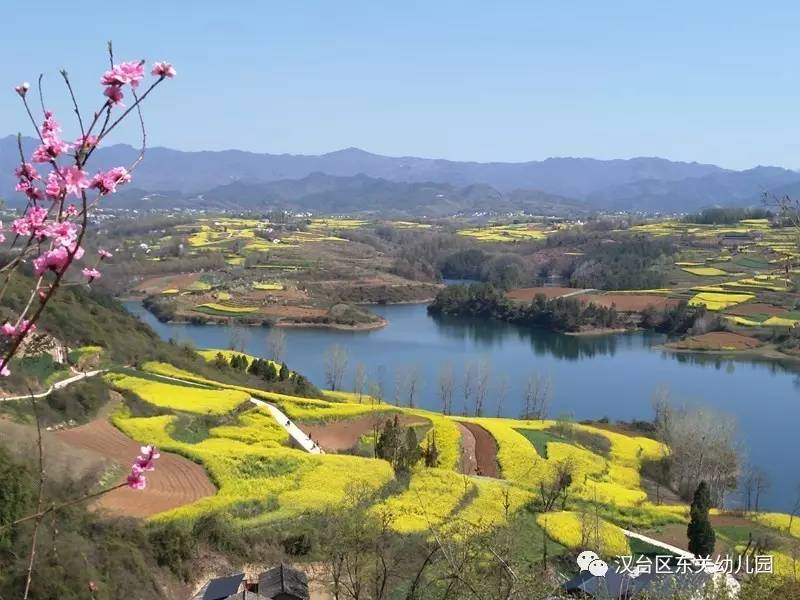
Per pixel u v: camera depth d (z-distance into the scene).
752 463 81.81
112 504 44.34
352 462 60.44
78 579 31.38
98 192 6.71
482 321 179.00
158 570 38.53
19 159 6.56
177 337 131.50
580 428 91.50
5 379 58.66
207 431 69.62
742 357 133.38
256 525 46.47
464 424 89.50
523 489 63.00
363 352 140.62
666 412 88.88
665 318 159.25
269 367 105.00
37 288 6.79
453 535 43.06
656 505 67.75
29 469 37.69
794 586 24.83
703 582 27.14
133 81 6.43
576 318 163.12
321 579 41.00
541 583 22.12
